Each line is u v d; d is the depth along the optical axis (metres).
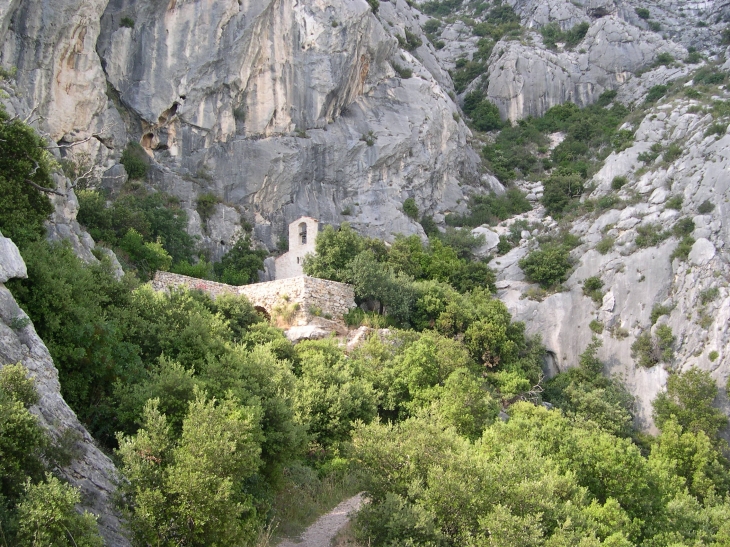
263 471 23.12
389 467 22.39
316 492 26.30
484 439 28.59
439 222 80.38
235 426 18.02
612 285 67.50
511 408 41.44
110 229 48.12
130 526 15.95
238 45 69.31
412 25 117.94
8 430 14.91
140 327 26.58
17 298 22.34
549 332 66.12
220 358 25.56
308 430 29.08
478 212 83.56
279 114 72.31
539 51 120.19
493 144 104.00
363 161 76.38
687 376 57.84
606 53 119.38
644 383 60.59
